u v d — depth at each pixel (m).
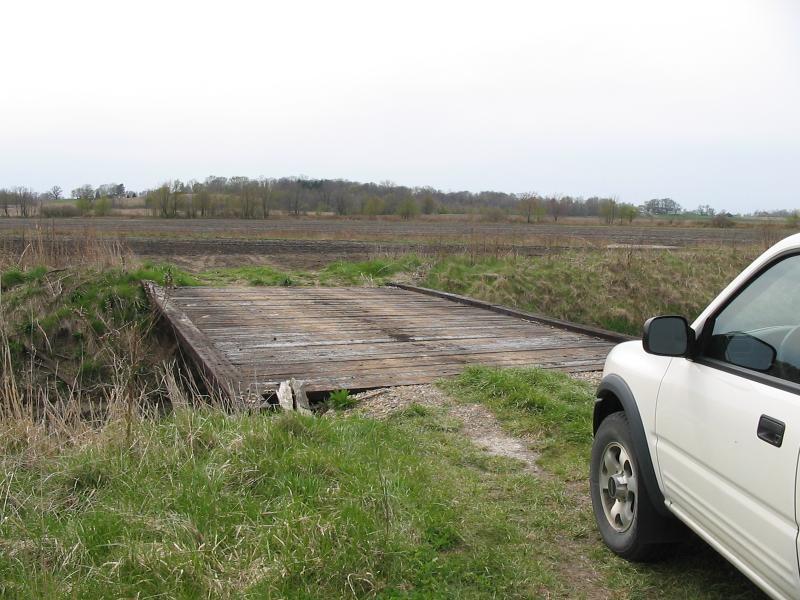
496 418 6.29
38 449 4.55
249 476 4.17
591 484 4.02
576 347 9.90
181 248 30.84
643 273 18.75
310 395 7.12
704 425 2.87
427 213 99.62
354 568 3.19
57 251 17.02
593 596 3.30
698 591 3.32
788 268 2.74
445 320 12.28
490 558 3.50
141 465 4.24
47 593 2.91
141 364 11.07
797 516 2.23
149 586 3.00
